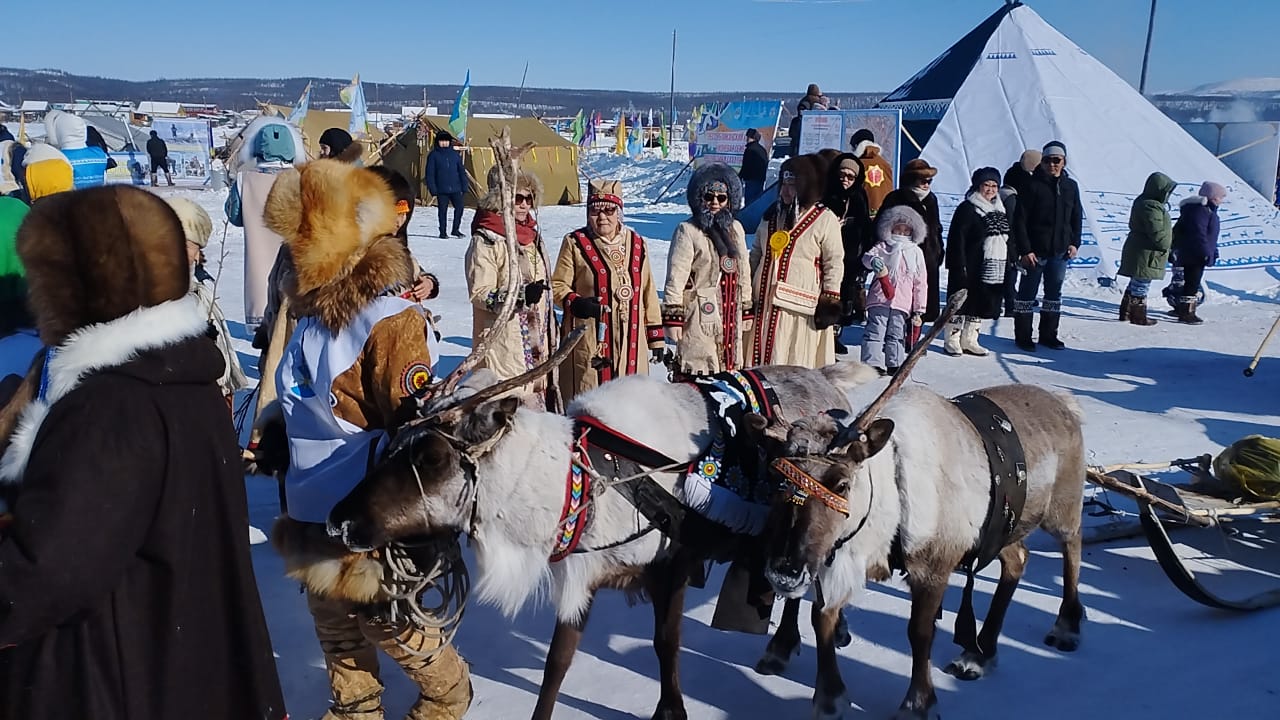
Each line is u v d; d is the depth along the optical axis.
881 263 9.09
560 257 5.24
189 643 2.21
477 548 3.31
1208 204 12.00
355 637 3.50
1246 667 4.25
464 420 3.18
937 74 19.52
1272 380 9.36
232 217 6.98
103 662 2.10
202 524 2.23
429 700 3.56
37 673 2.08
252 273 6.84
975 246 9.93
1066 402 4.41
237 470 2.35
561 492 3.33
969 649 4.03
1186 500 5.04
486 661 4.34
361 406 3.19
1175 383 9.24
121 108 54.53
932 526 3.63
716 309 5.59
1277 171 18.39
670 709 3.76
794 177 6.06
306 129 27.03
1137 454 7.09
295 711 3.88
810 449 3.33
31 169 5.31
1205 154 15.87
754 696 4.07
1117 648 4.44
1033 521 4.14
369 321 3.10
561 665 3.59
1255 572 5.22
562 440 3.38
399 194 3.80
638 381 3.71
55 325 2.19
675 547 3.60
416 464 3.09
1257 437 5.32
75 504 1.97
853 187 9.80
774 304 6.00
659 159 39.31
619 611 4.85
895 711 3.97
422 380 3.10
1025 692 4.09
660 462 3.50
